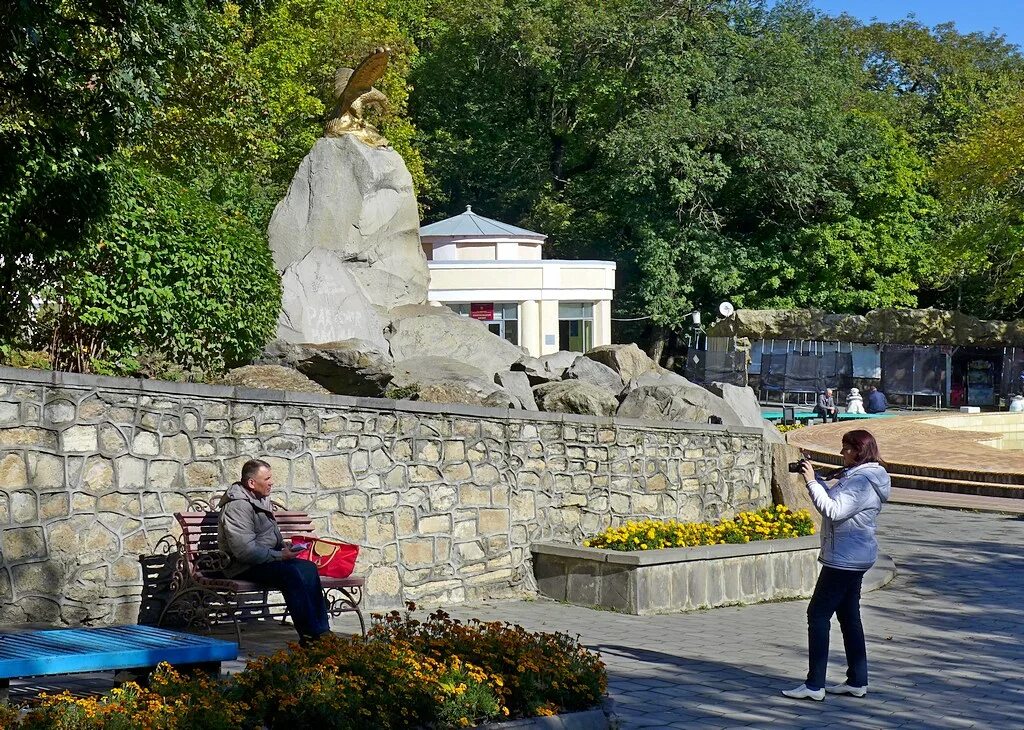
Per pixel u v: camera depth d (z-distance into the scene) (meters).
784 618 12.05
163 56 12.23
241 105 21.84
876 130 53.62
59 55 11.52
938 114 64.38
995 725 7.93
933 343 49.03
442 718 6.26
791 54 52.16
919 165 55.44
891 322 49.59
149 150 20.42
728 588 12.87
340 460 11.05
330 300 17.92
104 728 5.31
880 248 54.75
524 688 6.82
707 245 52.03
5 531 8.89
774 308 53.16
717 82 51.41
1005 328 48.38
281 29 32.72
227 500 8.72
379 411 11.36
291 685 6.09
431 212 56.66
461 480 12.09
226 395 10.26
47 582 9.11
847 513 8.33
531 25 49.81
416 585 11.64
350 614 11.05
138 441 9.71
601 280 43.41
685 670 9.23
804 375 49.25
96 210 11.38
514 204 54.78
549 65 50.66
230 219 13.72
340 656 6.51
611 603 12.16
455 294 40.75
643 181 48.84
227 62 20.42
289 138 35.03
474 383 14.82
